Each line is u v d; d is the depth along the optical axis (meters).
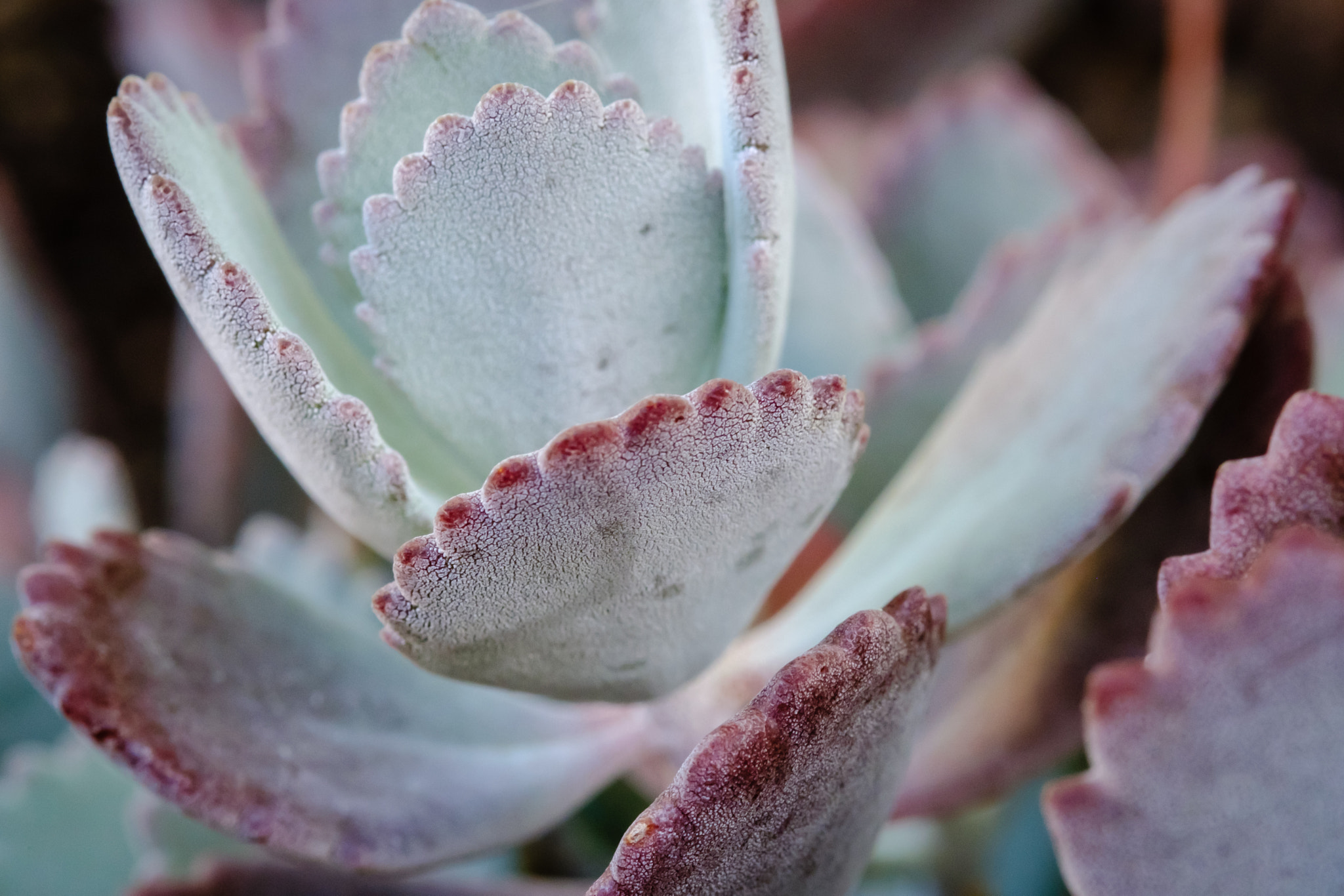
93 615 0.22
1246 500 0.20
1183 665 0.19
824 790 0.20
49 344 0.39
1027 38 0.43
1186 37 0.38
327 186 0.21
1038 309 0.27
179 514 0.36
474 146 0.20
